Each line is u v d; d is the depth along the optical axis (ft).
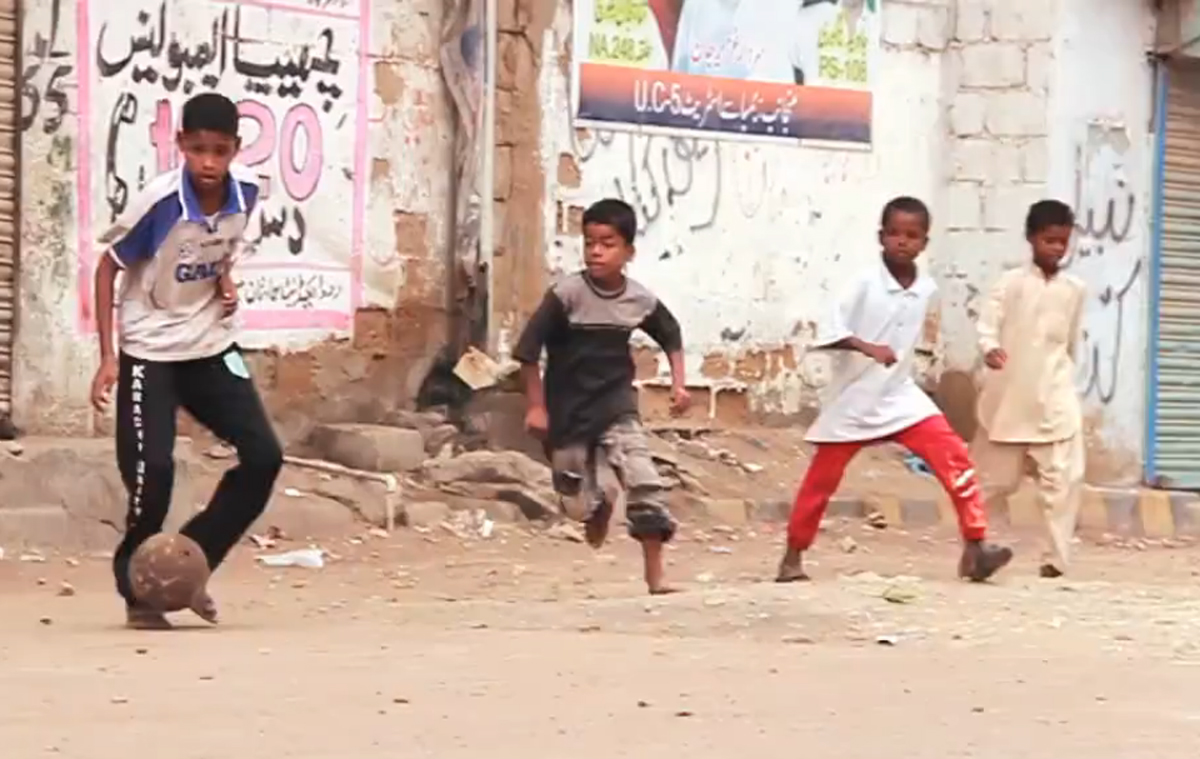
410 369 58.08
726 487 57.93
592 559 48.01
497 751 21.26
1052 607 35.47
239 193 31.86
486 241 58.03
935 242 67.36
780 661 29.04
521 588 42.32
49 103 51.72
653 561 38.24
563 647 30.30
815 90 64.90
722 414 63.26
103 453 47.83
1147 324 68.23
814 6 64.90
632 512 37.91
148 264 31.73
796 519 41.50
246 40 55.01
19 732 22.02
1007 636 32.40
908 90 66.80
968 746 22.27
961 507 40.93
